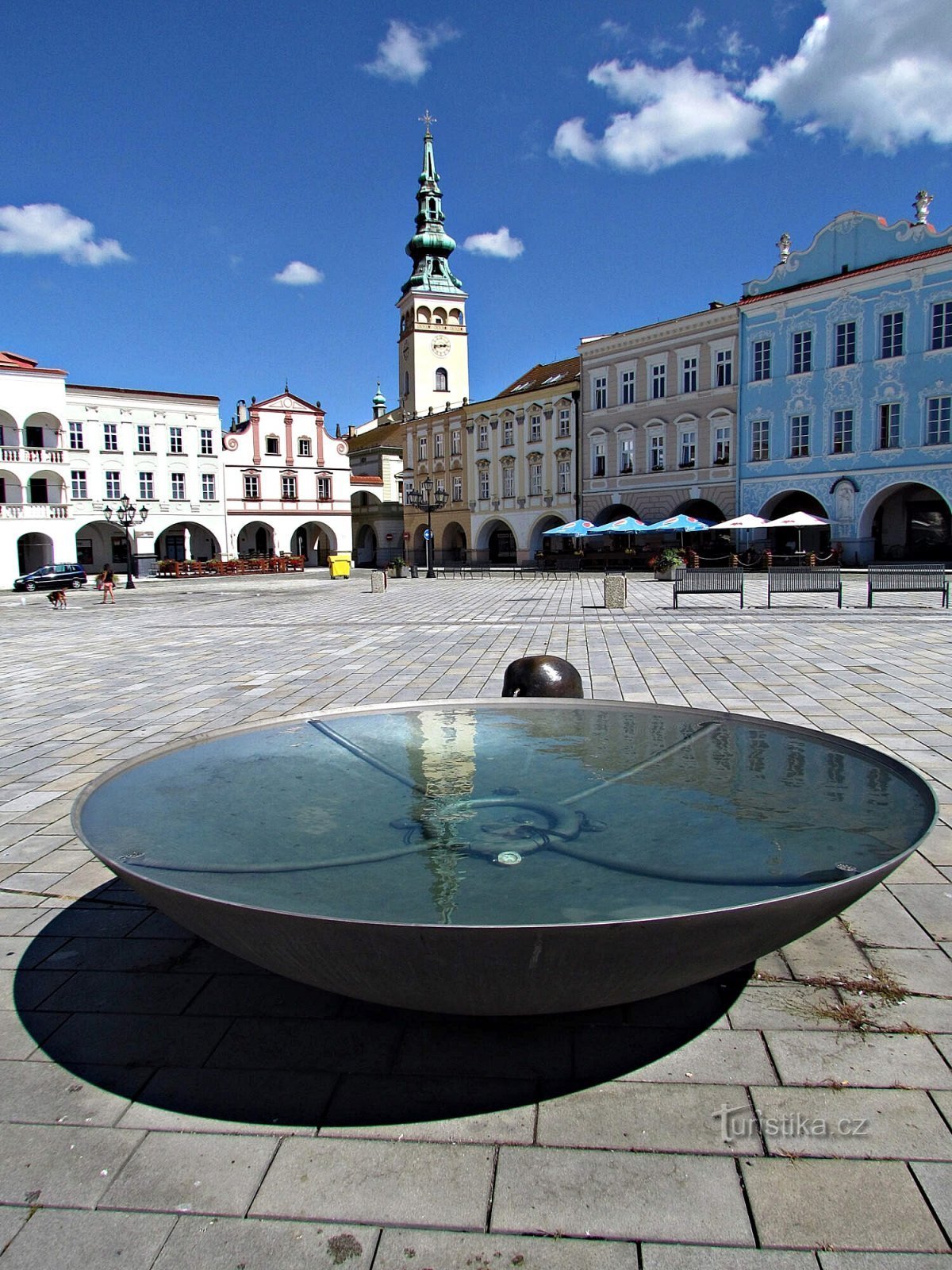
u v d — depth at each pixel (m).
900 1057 2.79
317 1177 2.32
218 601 28.11
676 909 2.66
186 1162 2.40
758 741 4.61
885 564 32.84
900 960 3.43
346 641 14.68
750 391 37.72
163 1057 2.88
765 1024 2.99
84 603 29.19
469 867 3.08
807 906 2.39
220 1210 2.22
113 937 3.83
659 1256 2.04
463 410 56.16
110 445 53.12
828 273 34.97
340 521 62.03
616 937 2.20
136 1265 2.06
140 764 4.35
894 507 36.31
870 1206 2.18
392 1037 2.96
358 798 3.91
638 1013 3.07
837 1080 2.68
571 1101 2.60
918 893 4.05
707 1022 3.01
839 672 10.05
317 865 3.11
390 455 71.31
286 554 60.00
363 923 2.21
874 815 3.47
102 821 3.60
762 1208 2.18
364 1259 2.05
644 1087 2.66
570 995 2.39
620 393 43.88
